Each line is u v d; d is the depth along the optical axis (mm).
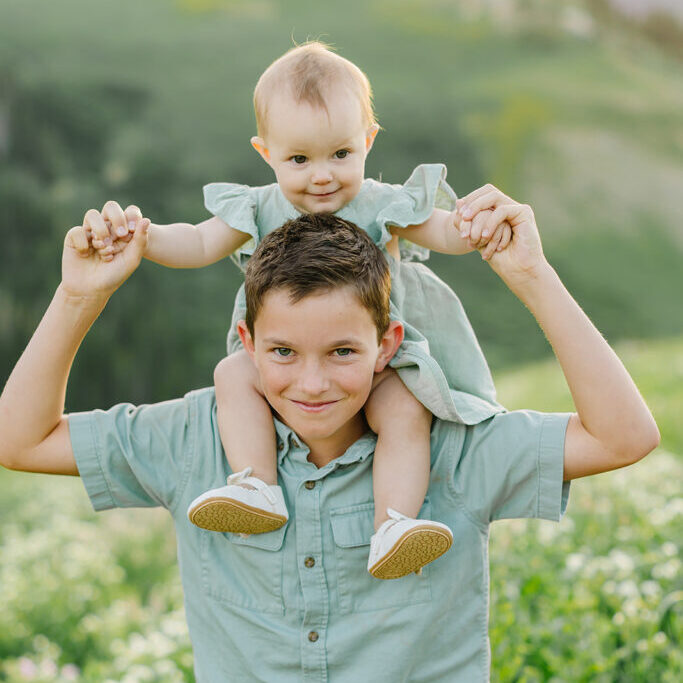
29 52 27297
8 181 24141
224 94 27109
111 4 29969
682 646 3625
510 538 4723
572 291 24078
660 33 34656
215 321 21844
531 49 32594
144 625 5918
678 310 23609
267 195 2473
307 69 2369
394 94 29047
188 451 2305
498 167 27453
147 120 26250
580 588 3984
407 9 32875
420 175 2371
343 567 2221
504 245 2096
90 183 24734
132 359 21312
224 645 2275
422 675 2232
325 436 2113
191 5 30219
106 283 2139
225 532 2268
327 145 2334
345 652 2209
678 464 6457
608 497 5414
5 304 22734
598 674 3486
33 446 2252
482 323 21531
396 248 2424
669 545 4289
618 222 26219
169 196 24812
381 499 2188
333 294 2023
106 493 2311
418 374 2203
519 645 3615
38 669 5008
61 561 6898
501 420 2248
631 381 2107
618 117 29906
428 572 2221
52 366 2189
